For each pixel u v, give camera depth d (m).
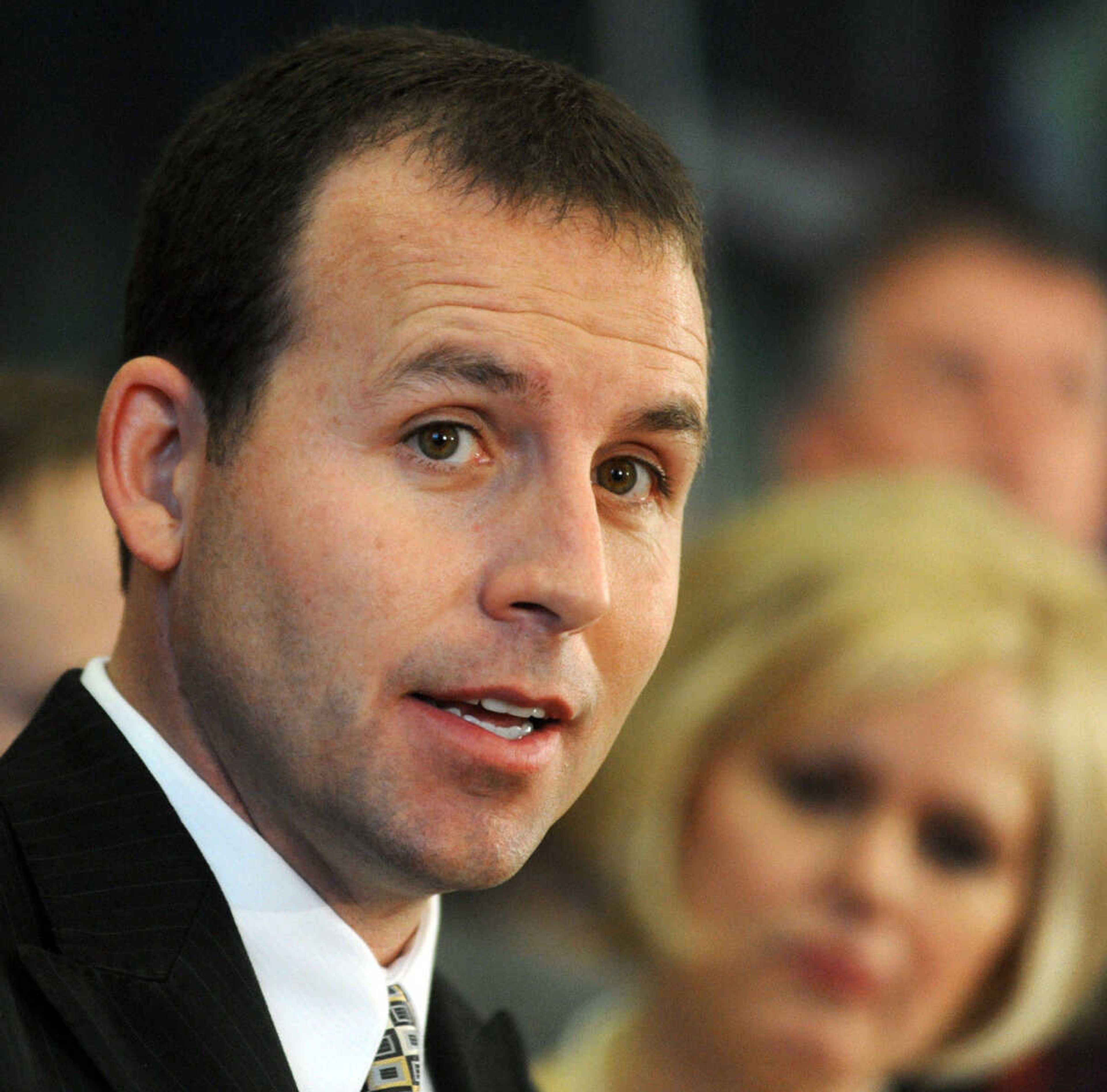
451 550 3.39
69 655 6.29
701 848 8.23
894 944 8.20
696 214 3.87
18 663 6.22
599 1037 7.98
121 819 3.47
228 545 3.48
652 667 3.77
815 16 10.26
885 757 8.28
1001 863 8.34
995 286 10.14
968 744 8.34
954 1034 8.31
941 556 8.59
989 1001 8.39
